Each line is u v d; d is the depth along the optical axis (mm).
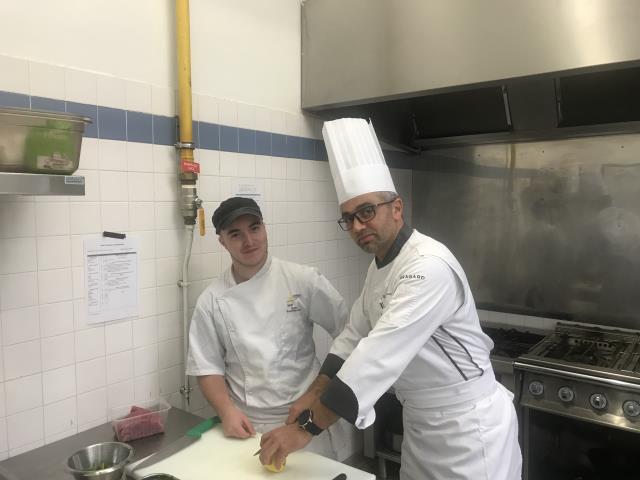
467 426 1347
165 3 1726
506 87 2324
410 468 1477
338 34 2170
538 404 2039
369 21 2086
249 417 1625
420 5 1950
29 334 1414
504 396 1479
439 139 2799
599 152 2469
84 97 1508
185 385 1814
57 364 1478
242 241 1592
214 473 1233
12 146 1082
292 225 2250
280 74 2174
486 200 2826
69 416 1513
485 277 2863
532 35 1723
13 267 1373
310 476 1211
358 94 2127
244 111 2006
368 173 1312
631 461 2051
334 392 1143
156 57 1703
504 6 1771
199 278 1861
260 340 1627
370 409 1163
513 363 2084
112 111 1578
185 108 1717
